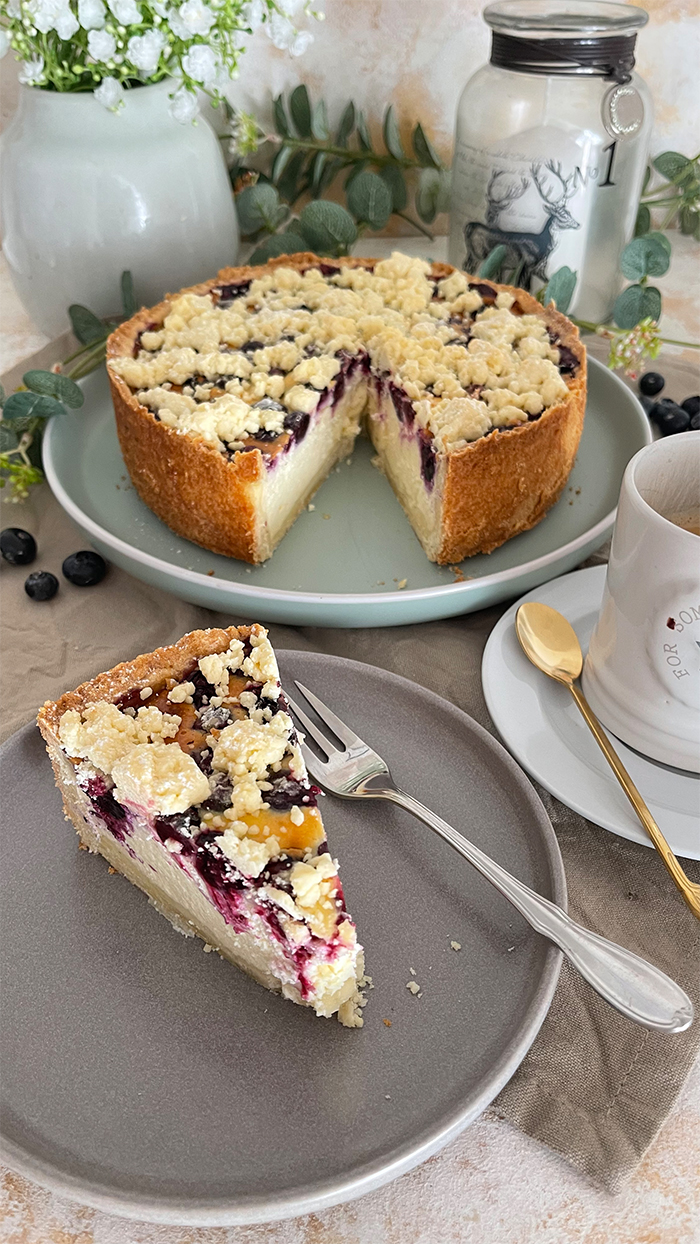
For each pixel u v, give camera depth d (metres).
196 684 0.51
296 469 0.66
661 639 0.48
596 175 0.73
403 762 0.51
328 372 0.67
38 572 0.62
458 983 0.45
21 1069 0.43
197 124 0.74
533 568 0.58
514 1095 0.44
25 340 0.82
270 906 0.44
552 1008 0.46
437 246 0.91
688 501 0.52
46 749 0.51
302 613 0.58
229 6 0.63
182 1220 0.39
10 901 0.48
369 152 0.86
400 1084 0.43
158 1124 0.42
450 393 0.65
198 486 0.62
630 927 0.48
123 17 0.62
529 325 0.70
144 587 0.63
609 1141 0.43
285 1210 0.39
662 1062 0.44
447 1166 0.43
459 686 0.57
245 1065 0.43
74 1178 0.40
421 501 0.65
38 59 0.69
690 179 0.84
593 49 0.69
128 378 0.66
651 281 0.87
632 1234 0.41
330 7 0.81
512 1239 0.41
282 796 0.47
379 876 0.48
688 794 0.50
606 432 0.70
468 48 0.83
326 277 0.76
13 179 0.71
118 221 0.72
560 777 0.50
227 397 0.64
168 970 0.46
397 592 0.58
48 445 0.67
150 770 0.46
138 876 0.48
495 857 0.48
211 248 0.76
